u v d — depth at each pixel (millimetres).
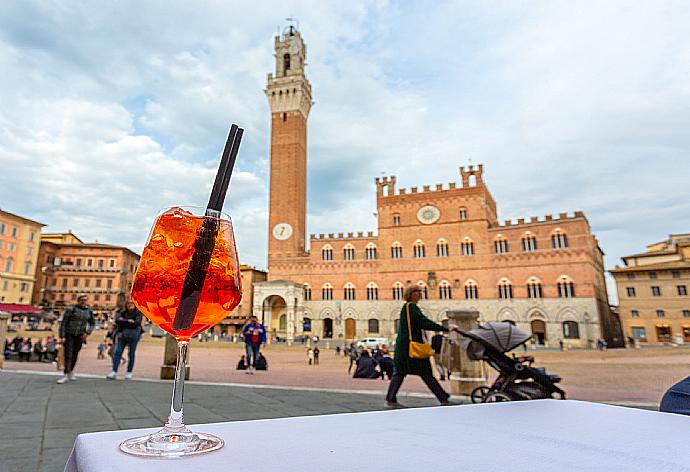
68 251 74125
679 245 59031
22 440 4520
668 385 13984
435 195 55031
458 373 9023
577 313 45250
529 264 48562
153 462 705
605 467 745
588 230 48219
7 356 26281
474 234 52219
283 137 64438
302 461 751
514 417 1206
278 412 6398
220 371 17000
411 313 7039
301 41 72000
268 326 56781
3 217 61125
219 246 1224
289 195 62000
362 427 1058
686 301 50969
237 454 786
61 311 70625
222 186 1329
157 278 1098
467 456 807
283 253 59875
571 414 1255
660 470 733
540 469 722
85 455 760
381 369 14461
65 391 8312
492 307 49281
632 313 53781
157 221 1223
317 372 18594
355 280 56250
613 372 19578
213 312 1135
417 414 1230
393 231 56062
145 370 16578
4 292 60719
